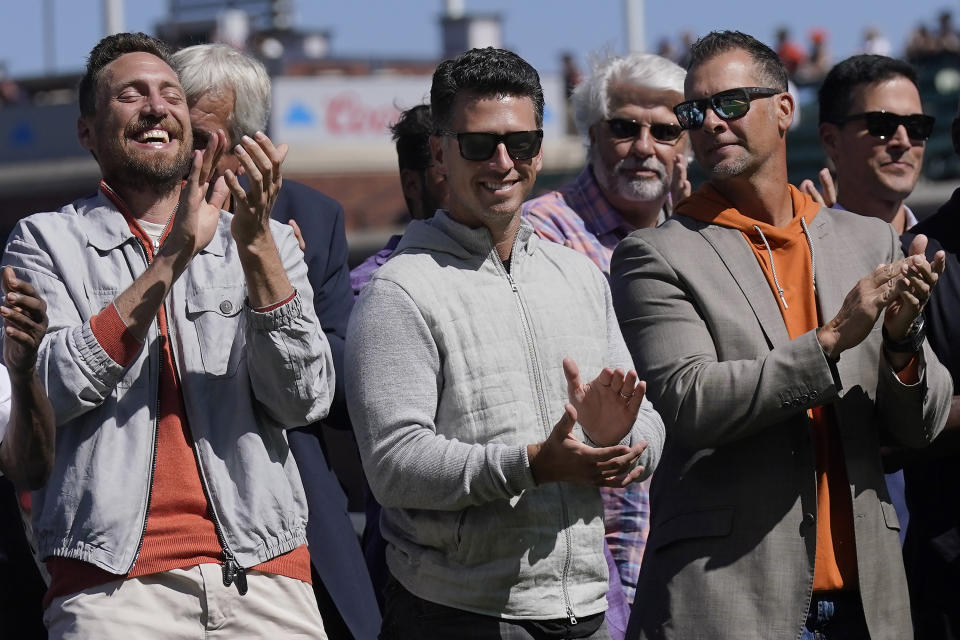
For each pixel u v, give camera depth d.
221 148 7.12
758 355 7.45
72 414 6.51
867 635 7.34
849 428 7.43
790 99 7.92
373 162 41.53
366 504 8.95
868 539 7.32
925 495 8.42
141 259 6.95
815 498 7.27
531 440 6.77
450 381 6.77
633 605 7.66
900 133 10.42
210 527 6.70
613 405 6.54
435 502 6.55
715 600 7.28
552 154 34.25
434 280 6.85
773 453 7.35
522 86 6.96
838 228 7.84
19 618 8.18
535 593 6.71
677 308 7.57
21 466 6.50
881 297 6.99
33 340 6.23
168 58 7.33
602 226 10.13
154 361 6.75
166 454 6.71
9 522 8.21
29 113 43.31
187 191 6.59
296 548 6.96
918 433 7.41
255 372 6.74
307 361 6.73
